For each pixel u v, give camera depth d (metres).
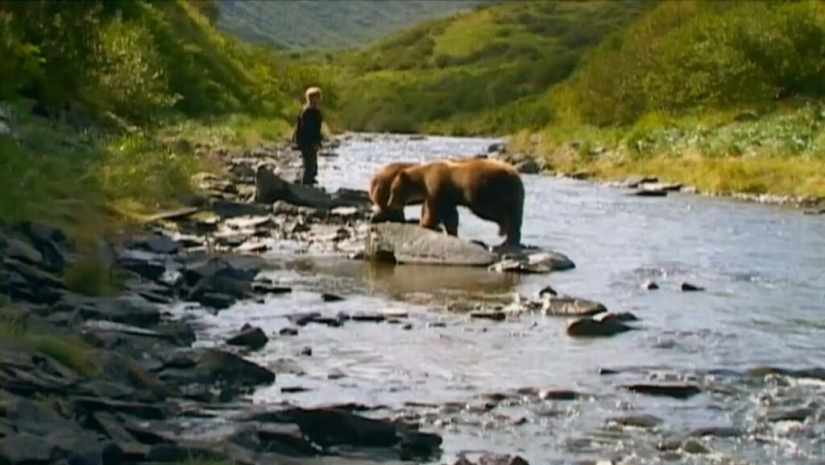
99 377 9.36
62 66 31.45
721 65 56.78
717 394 10.59
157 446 7.75
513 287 16.05
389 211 20.36
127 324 11.84
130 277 14.52
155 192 21.23
